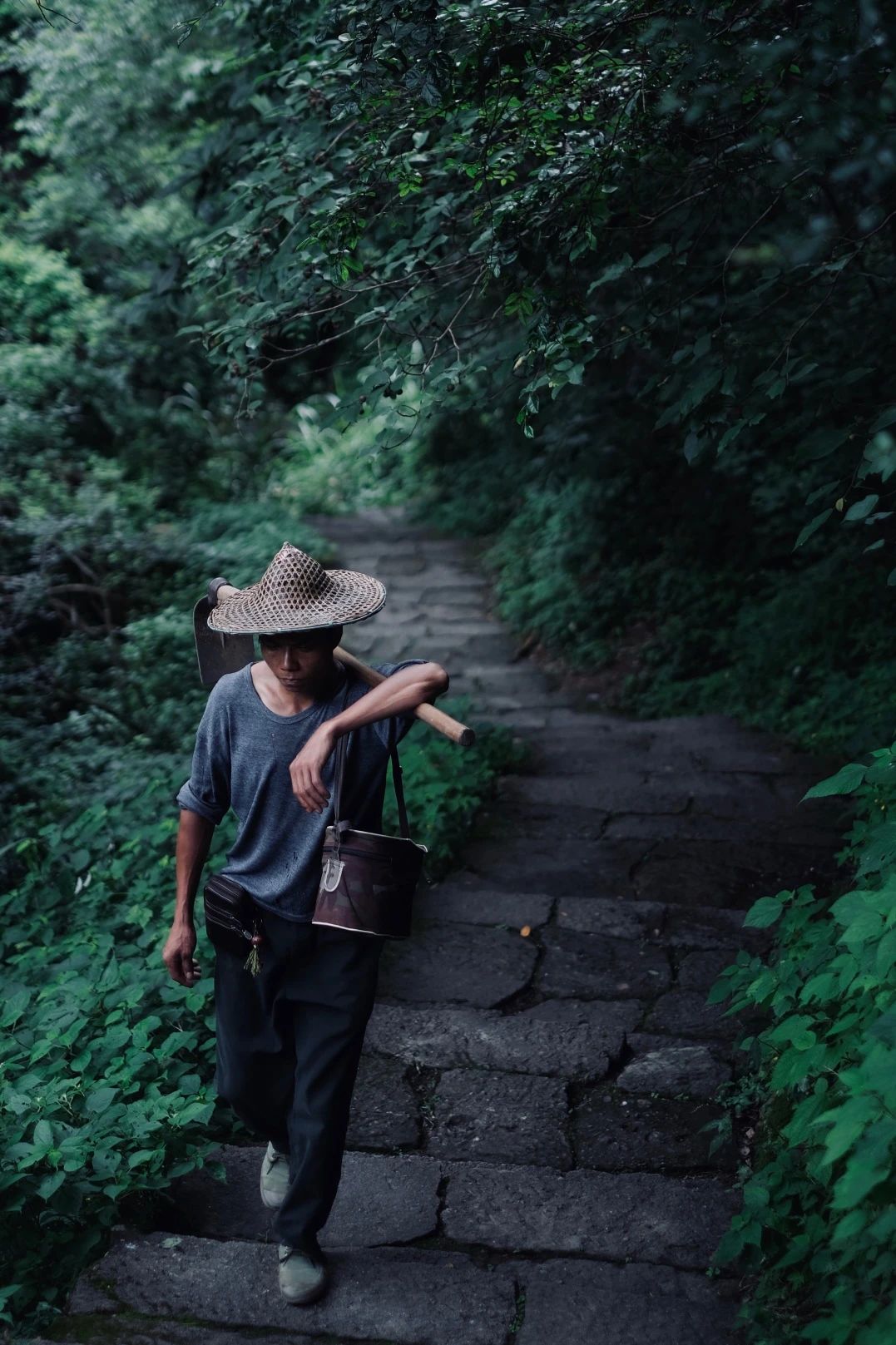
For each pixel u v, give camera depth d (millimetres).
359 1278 2793
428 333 4387
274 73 4801
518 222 3711
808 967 3117
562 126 3598
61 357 11812
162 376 13328
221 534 11484
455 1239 2961
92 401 12188
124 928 4363
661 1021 3986
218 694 2658
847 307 5734
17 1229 2869
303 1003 2678
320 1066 2637
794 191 4797
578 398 9625
